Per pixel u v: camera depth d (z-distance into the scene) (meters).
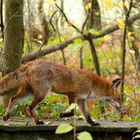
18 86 9.43
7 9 12.05
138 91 14.09
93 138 8.93
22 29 12.20
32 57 14.54
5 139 8.79
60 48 15.26
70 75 9.77
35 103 9.34
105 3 12.70
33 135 8.80
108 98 10.55
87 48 21.52
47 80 9.45
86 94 10.02
